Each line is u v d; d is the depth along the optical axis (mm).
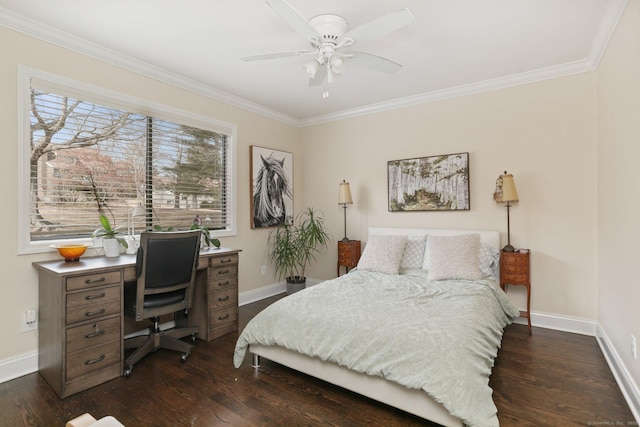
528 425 1730
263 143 4309
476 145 3518
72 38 2486
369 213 4266
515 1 2084
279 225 4504
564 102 3074
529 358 2516
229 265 3115
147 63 2965
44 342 2252
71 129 2594
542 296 3193
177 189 3379
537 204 3205
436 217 3766
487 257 3176
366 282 2998
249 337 2316
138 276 2314
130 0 2062
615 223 2297
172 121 3275
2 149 2201
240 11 2191
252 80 3371
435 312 2129
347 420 1802
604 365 2398
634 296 1885
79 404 1951
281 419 1812
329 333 2014
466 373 1611
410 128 3934
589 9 2168
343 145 4469
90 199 2717
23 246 2287
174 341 2602
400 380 1683
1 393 2059
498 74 3238
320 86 3516
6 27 2201
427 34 2475
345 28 2195
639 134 1763
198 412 1874
